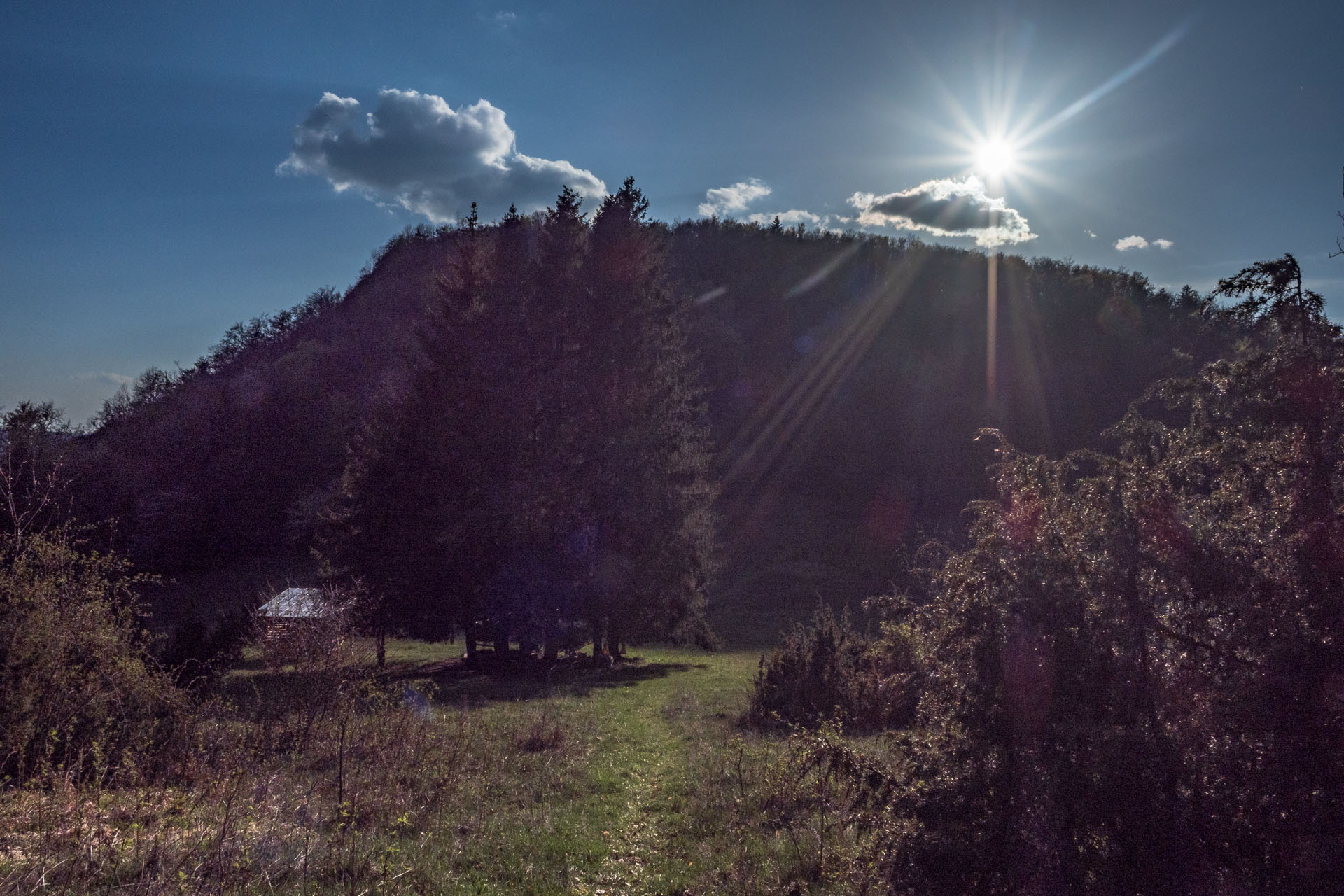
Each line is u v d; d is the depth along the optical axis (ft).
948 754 16.05
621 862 24.91
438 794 29.22
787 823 27.53
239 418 236.43
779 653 57.31
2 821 21.62
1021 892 14.51
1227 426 16.49
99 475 197.77
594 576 104.06
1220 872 14.05
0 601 29.09
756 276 433.89
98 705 29.55
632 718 57.47
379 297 418.10
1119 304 397.19
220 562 223.92
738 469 307.58
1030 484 17.52
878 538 249.55
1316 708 14.25
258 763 30.83
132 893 17.72
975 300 404.36
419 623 105.91
